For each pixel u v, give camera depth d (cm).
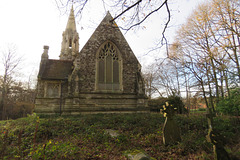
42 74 1962
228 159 471
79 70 1962
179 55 1594
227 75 1179
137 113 1955
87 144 725
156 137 822
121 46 2184
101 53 2119
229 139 691
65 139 819
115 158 589
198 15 1931
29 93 4697
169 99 2517
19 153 575
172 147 680
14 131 939
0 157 512
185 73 1812
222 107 1176
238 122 918
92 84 1977
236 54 1483
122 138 777
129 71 2155
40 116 1697
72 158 546
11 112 3778
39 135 875
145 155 500
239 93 1059
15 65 3353
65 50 3139
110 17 2227
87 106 1898
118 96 2025
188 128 984
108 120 1364
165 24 673
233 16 1482
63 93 1916
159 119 1359
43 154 519
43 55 2178
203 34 1909
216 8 1700
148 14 618
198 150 606
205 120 1066
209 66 1566
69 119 1315
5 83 3475
